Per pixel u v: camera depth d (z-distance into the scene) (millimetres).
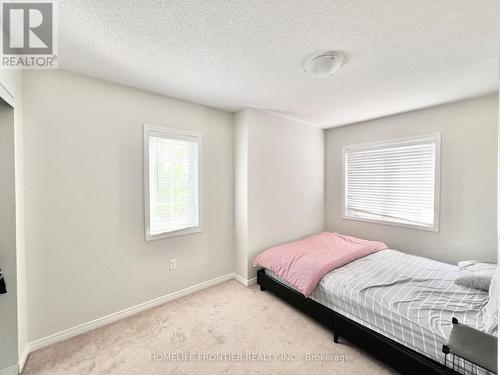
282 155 3188
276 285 2430
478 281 1758
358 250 2561
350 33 1406
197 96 2412
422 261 2414
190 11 1212
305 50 1589
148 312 2229
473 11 1207
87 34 1396
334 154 3768
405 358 1426
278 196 3160
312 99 2494
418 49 1568
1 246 1465
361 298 1733
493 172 2328
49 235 1764
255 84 2129
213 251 2818
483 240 2395
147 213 2258
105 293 2039
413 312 1502
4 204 1467
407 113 2926
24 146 1650
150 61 1720
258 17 1264
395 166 3074
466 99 2465
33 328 1706
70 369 1552
